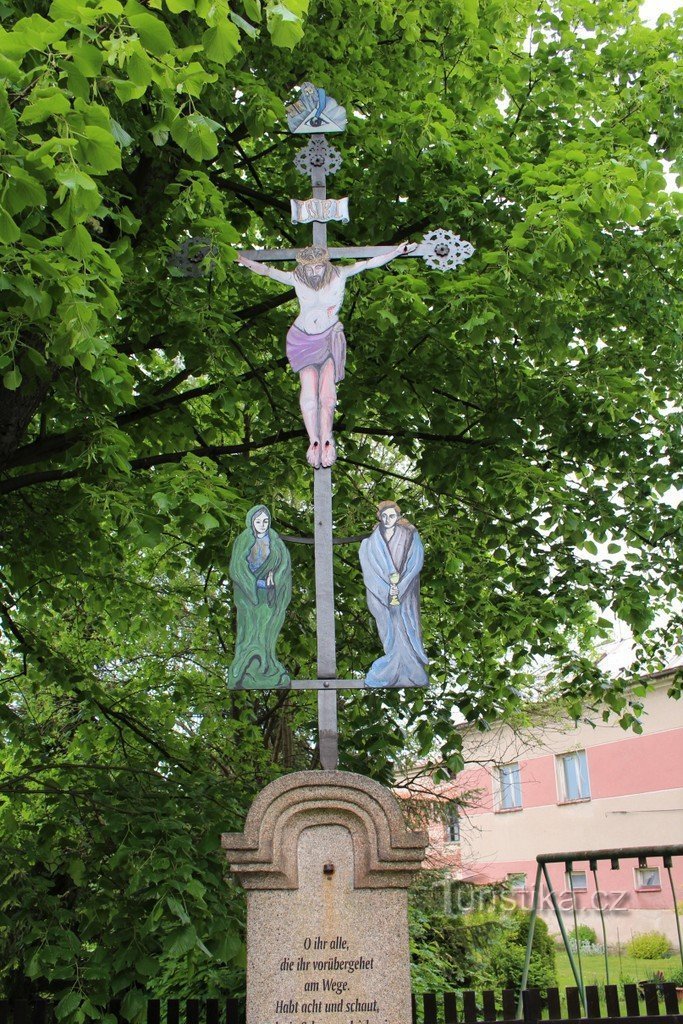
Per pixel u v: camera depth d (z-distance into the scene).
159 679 9.27
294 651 8.60
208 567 7.41
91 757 8.50
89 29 3.69
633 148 7.04
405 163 7.22
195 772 7.42
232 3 6.09
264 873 4.30
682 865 18.20
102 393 6.17
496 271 6.84
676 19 8.19
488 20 7.71
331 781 4.36
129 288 6.31
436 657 8.56
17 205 3.69
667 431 8.42
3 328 4.92
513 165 7.50
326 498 4.92
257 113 6.56
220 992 8.73
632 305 8.34
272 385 8.33
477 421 8.23
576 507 7.97
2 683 8.96
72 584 8.41
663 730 19.33
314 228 5.38
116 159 3.76
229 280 6.82
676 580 8.14
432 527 7.77
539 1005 5.49
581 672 9.04
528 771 23.11
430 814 12.80
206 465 6.45
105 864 6.23
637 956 17.23
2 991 6.36
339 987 4.21
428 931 11.45
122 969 5.54
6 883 5.79
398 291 6.56
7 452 6.61
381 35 7.87
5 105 3.63
